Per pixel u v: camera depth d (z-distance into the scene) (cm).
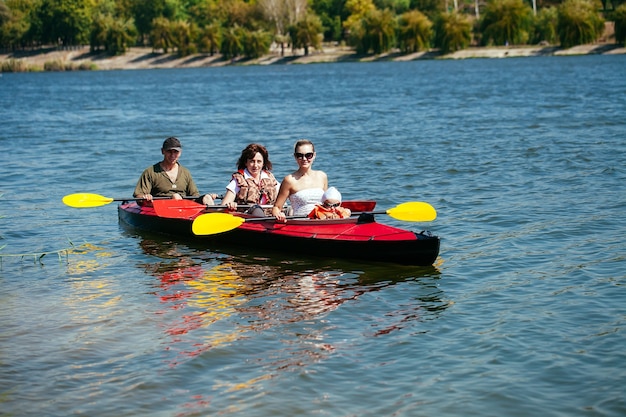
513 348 666
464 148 1927
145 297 828
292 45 11569
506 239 1026
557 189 1354
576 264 904
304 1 12000
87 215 1252
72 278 905
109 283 883
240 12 12231
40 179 1609
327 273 905
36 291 855
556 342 676
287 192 1006
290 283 870
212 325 738
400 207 995
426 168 1630
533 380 607
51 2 12500
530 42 10462
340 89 5031
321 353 667
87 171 1719
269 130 2577
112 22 12200
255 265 948
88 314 775
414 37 10581
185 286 867
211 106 3888
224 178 1588
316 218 995
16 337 713
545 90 4062
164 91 5512
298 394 592
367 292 830
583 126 2322
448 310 766
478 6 12825
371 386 603
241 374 628
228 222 981
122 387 608
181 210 1091
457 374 620
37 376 630
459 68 7525
